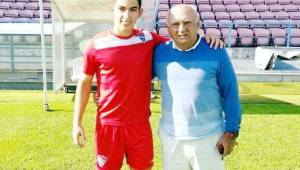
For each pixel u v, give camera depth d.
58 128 5.86
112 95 2.77
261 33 16.14
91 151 4.91
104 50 2.69
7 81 10.87
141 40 2.72
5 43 12.19
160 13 17.33
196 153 2.69
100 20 9.15
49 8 17.28
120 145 2.90
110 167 2.97
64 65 9.40
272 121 6.40
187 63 2.57
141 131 2.89
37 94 8.80
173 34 2.54
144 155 2.95
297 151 4.97
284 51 11.81
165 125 2.76
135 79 2.75
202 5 18.59
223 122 2.77
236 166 4.45
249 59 12.57
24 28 12.41
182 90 2.61
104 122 2.86
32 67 12.32
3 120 6.28
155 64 2.72
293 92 9.50
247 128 5.95
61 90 9.44
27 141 5.25
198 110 2.62
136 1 2.63
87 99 2.88
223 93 2.67
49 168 4.35
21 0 17.86
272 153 4.88
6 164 4.45
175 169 2.82
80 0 7.39
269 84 10.64
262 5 19.03
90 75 2.80
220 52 2.56
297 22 16.22
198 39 2.58
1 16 16.86
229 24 15.19
